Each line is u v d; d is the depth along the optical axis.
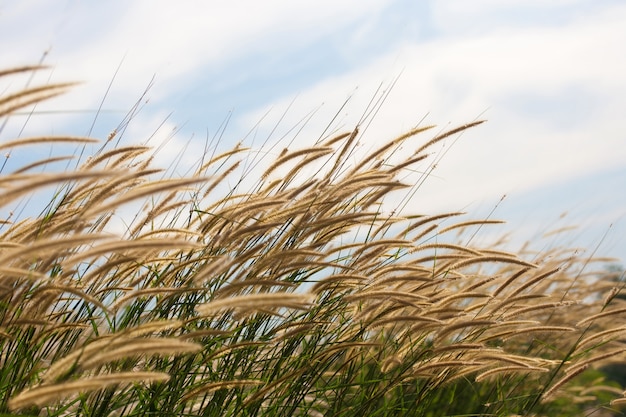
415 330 2.92
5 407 2.19
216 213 2.92
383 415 3.24
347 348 3.02
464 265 3.09
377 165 3.34
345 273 2.96
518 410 3.71
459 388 4.00
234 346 2.61
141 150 2.56
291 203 3.01
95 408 2.43
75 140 2.11
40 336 2.36
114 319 2.70
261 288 2.78
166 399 2.60
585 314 4.64
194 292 2.78
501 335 3.20
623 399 4.38
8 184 1.93
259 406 2.77
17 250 1.80
